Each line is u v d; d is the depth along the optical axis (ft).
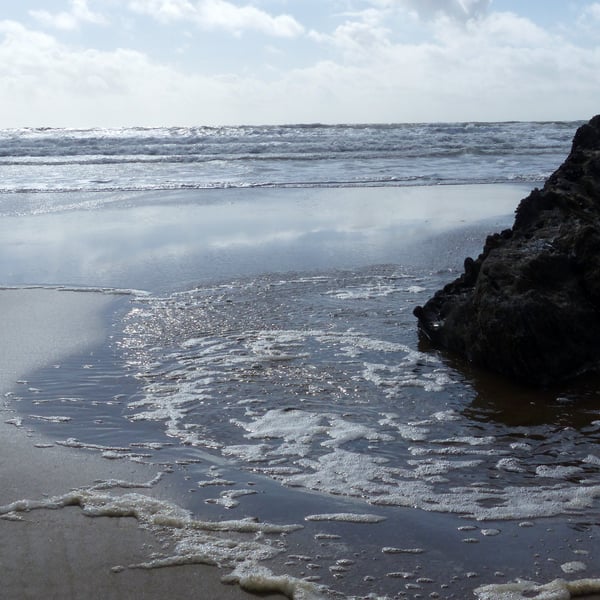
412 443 17.39
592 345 21.40
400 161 88.53
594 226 23.41
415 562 12.69
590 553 12.96
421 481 15.62
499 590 11.86
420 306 26.11
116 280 32.68
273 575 12.19
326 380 21.17
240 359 22.77
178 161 91.04
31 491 15.06
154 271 34.19
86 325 26.27
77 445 17.22
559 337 21.02
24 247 40.16
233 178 73.15
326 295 29.78
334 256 36.96
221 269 34.42
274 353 23.29
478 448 17.12
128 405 19.54
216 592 11.86
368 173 76.18
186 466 16.26
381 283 31.60
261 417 18.83
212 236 42.75
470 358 22.45
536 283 22.00
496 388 20.66
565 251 23.12
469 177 71.41
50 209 54.08
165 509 14.37
